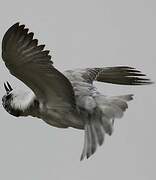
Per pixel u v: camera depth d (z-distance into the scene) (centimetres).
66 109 1497
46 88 1454
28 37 1342
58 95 1470
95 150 1466
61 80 1422
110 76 1703
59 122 1531
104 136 1468
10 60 1377
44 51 1358
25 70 1397
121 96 1500
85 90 1532
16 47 1353
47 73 1403
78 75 1620
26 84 1439
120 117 1467
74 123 1522
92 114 1492
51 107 1503
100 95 1516
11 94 1606
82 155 1473
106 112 1480
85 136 1485
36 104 1548
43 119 1559
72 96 1466
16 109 1596
